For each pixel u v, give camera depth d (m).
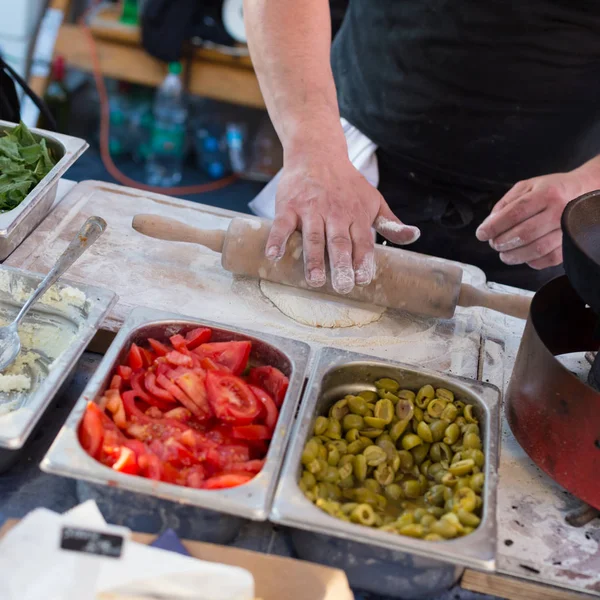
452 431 1.18
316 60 1.69
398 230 1.47
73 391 1.26
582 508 1.15
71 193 1.71
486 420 1.19
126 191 1.75
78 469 0.97
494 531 0.99
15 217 1.42
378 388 1.25
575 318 1.31
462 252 2.01
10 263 1.47
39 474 1.12
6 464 1.09
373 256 1.42
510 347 1.51
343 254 1.37
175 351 1.20
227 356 1.22
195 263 1.58
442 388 1.25
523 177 1.91
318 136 1.58
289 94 1.65
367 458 1.13
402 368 1.25
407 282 1.46
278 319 1.46
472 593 1.08
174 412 1.13
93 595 0.84
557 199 1.52
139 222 1.49
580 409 1.06
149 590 0.85
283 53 1.67
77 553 0.83
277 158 3.76
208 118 3.77
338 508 1.01
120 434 1.07
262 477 1.01
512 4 1.63
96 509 0.90
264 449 1.13
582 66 1.72
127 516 1.01
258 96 3.29
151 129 3.66
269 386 1.22
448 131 1.82
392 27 1.80
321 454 1.10
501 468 1.23
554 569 1.07
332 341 1.43
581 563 1.09
